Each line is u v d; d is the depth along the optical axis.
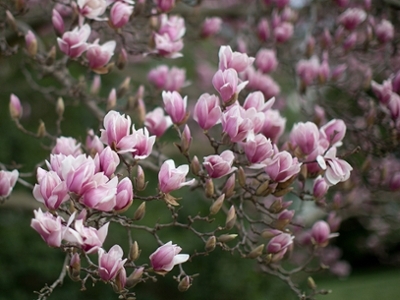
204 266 6.38
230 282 6.30
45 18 4.14
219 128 3.97
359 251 9.91
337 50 4.15
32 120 6.36
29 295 5.96
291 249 2.67
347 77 4.20
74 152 2.45
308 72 3.64
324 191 2.46
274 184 2.25
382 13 3.93
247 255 2.38
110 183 1.80
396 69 3.86
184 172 2.03
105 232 1.77
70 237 1.71
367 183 3.42
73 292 6.01
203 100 2.21
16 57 6.05
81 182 1.76
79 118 6.38
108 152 1.88
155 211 6.34
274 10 4.08
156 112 2.79
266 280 6.38
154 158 3.35
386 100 2.92
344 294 8.82
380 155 3.27
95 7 2.60
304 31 4.59
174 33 3.01
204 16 5.05
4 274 5.75
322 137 2.39
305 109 3.82
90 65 2.66
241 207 2.53
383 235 5.69
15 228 6.06
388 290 9.01
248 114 2.17
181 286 2.14
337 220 2.97
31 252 6.00
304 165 2.38
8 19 2.90
